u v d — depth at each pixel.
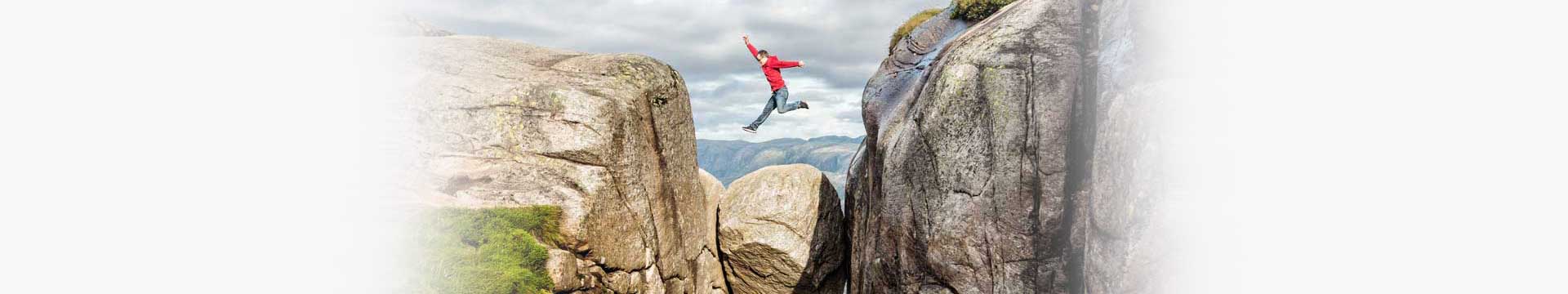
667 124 16.11
